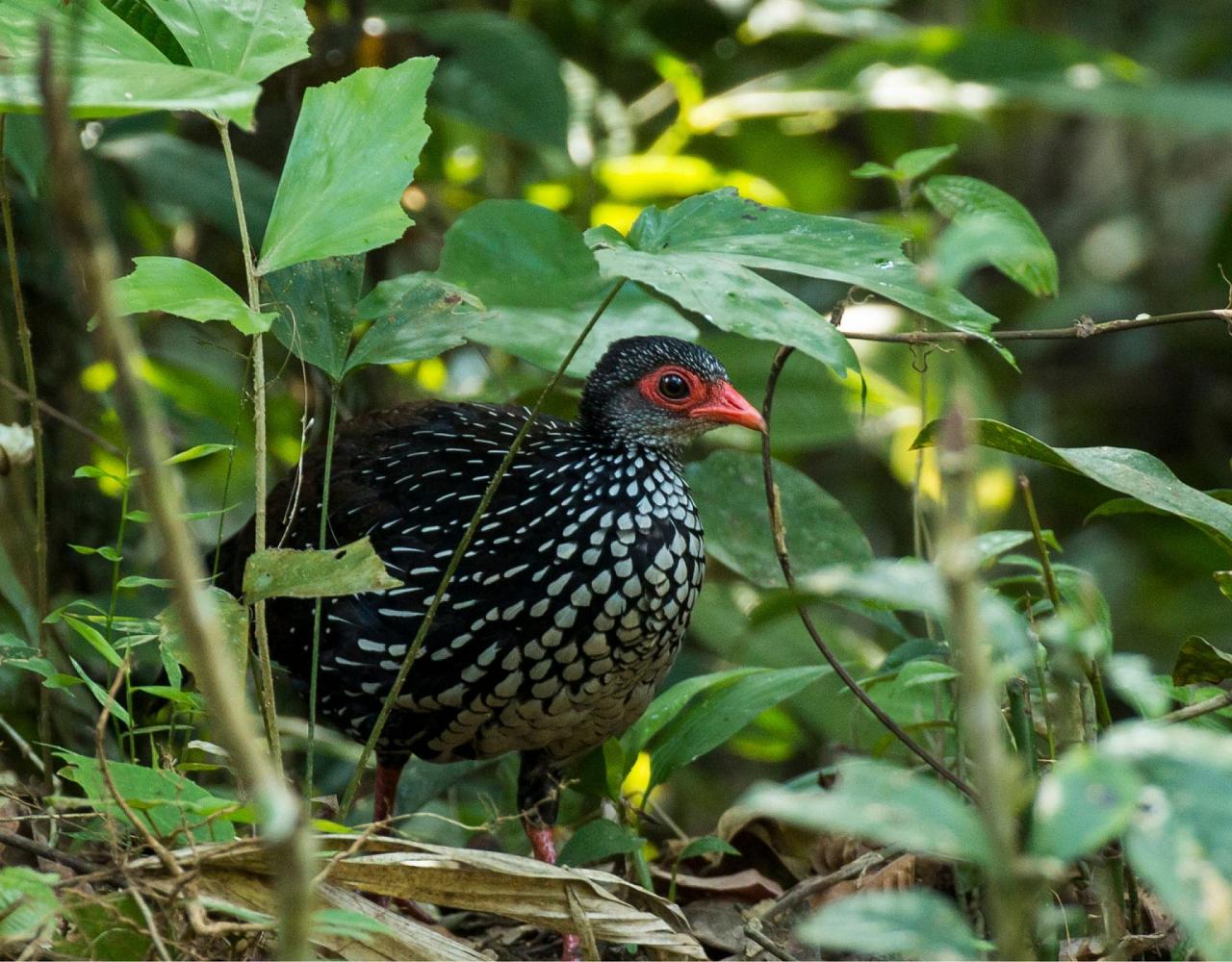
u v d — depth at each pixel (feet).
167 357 37.78
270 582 18.17
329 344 21.50
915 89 42.70
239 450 35.78
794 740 34.58
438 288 22.15
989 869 10.31
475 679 24.53
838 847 26.05
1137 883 20.44
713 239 19.71
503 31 37.47
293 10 19.21
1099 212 62.28
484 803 25.64
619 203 43.14
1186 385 57.98
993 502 38.32
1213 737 11.44
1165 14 59.11
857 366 17.57
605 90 45.03
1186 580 53.16
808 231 19.85
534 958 24.80
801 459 54.44
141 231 38.83
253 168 34.58
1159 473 20.80
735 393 25.94
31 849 17.63
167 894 16.11
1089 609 19.67
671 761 25.20
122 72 15.14
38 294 31.17
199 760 23.75
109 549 20.49
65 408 32.01
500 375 34.65
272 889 17.61
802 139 48.49
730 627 33.45
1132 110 41.70
